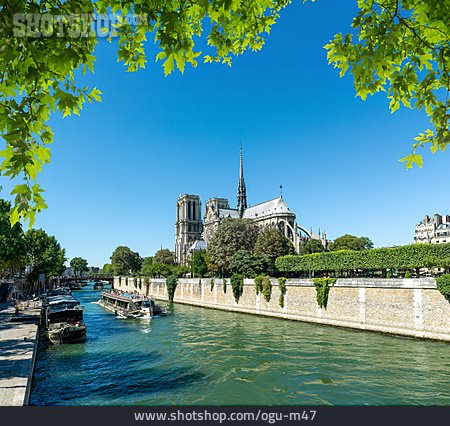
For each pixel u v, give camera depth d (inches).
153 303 2576.3
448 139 191.0
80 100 188.9
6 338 1138.7
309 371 1002.1
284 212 4909.0
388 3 194.1
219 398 808.9
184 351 1311.5
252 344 1391.5
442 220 5698.8
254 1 223.0
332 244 4153.5
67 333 1491.1
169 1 192.7
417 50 199.3
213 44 239.5
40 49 159.6
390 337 1466.5
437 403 751.1
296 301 2037.4
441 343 1328.7
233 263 2797.7
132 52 198.8
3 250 2421.3
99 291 6343.5
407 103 211.3
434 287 1393.9
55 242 4722.0
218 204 6028.5
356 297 1692.9
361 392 827.4
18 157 154.1
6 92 177.5
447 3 170.2
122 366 1116.5
